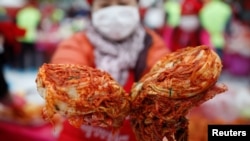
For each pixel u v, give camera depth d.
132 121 0.63
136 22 1.21
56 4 1.89
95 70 0.59
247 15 1.91
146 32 1.23
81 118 0.56
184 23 1.80
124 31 1.19
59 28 1.87
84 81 0.56
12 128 1.90
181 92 0.56
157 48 1.21
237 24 1.91
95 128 1.01
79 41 1.20
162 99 0.57
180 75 0.56
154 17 1.77
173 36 1.80
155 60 1.19
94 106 0.55
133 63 1.18
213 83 0.56
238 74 1.92
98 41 1.19
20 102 1.93
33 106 1.93
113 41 1.19
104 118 0.57
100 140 1.02
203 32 1.83
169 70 0.58
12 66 1.94
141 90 0.59
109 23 1.19
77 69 0.58
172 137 0.61
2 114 1.90
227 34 1.89
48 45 1.92
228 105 1.81
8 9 1.94
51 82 0.55
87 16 1.78
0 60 1.93
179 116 0.59
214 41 1.85
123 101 0.58
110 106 0.57
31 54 1.95
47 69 0.57
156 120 0.60
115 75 1.17
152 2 1.76
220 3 1.86
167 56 0.63
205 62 0.56
